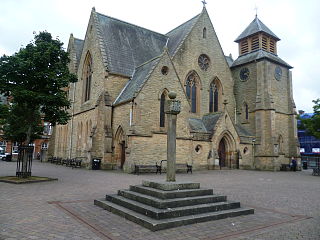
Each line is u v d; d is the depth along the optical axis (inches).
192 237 303.7
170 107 469.7
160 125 1119.0
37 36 800.9
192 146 1211.9
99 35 1366.9
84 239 284.8
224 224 358.6
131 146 1021.8
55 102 762.2
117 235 302.2
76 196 511.8
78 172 1008.2
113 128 1205.1
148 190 422.0
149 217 354.9
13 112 898.1
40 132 1614.2
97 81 1327.5
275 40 1811.0
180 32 1654.8
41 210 398.0
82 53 1553.9
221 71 1656.0
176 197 402.6
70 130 1577.3
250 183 795.4
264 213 422.9
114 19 1528.1
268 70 1610.5
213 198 424.8
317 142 2984.7
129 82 1302.9
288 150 1694.1
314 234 320.2
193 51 1531.7
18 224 328.5
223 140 1398.9
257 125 1578.5
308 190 671.1
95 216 379.9
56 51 776.3
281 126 1669.5
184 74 1473.9
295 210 445.1
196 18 1600.6
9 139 1632.6
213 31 1651.1
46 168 1198.3
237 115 1717.5
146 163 1045.8
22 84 744.3
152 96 1095.6
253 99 1647.4
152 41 1620.3
